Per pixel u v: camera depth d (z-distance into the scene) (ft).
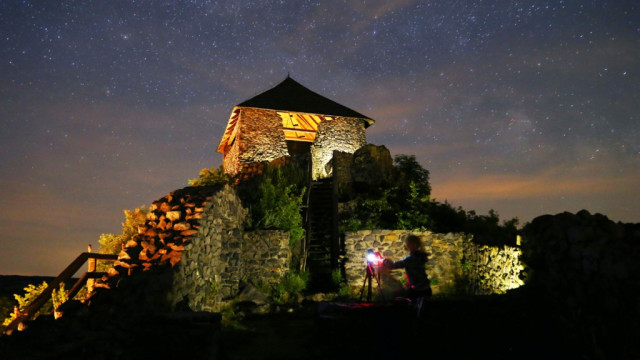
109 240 53.67
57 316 16.44
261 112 72.28
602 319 13.85
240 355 19.71
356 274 41.09
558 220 16.38
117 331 16.46
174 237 24.54
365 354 19.04
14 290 58.49
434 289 40.81
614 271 13.84
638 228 15.43
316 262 45.78
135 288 19.21
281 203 45.83
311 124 83.66
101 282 19.86
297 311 31.60
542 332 16.24
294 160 64.64
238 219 38.09
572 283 15.11
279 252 39.93
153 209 28.84
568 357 14.92
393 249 41.88
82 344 14.67
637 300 12.94
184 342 16.88
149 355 16.61
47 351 13.80
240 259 36.94
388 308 19.80
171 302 21.06
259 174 59.00
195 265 25.22
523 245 18.24
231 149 81.41
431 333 18.85
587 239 15.29
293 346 21.30
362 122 78.54
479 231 51.37
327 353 19.52
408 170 63.36
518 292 18.15
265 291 37.50
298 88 84.02
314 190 57.88
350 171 61.67
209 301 27.55
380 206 51.83
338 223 48.47
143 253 22.82
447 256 41.98
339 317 20.27
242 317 28.94
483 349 17.63
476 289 42.34
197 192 30.45
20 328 15.79
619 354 13.12
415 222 48.47
